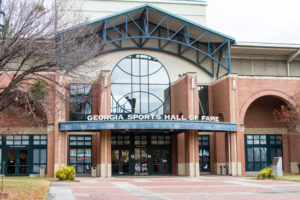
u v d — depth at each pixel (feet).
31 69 59.41
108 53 131.75
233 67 145.79
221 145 135.64
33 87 71.61
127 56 138.62
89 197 59.98
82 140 130.52
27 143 126.00
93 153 129.90
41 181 88.69
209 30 129.08
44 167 125.49
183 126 111.04
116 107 133.90
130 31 139.74
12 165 124.36
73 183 88.12
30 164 125.08
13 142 125.39
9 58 56.80
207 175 126.93
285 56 149.48
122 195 63.67
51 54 59.72
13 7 58.13
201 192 69.36
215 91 137.08
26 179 96.43
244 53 146.00
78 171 128.57
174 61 141.59
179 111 131.75
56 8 63.57
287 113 126.72
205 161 137.80
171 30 142.72
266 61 148.46
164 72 140.05
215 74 142.51
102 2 139.23
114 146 132.67
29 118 120.16
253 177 111.65
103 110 114.42
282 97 130.21
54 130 114.83
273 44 139.54
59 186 78.59
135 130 120.37
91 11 138.00
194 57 142.82
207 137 139.13
